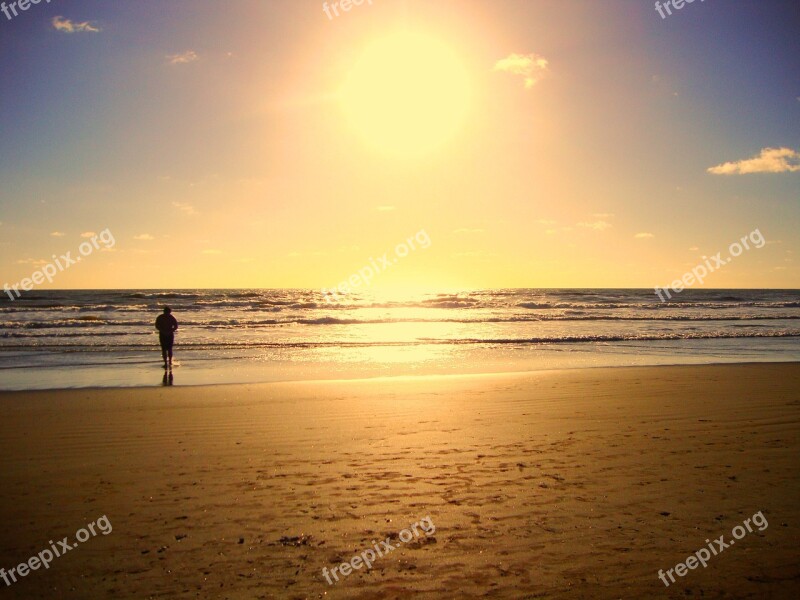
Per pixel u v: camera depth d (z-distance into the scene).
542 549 4.52
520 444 7.64
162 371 16.78
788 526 4.89
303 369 17.30
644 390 12.23
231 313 43.81
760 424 8.74
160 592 3.97
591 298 73.12
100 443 7.91
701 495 5.61
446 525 4.98
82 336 27.33
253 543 4.69
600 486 5.90
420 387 13.10
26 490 5.96
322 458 7.06
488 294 96.50
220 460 7.01
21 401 11.50
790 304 56.22
